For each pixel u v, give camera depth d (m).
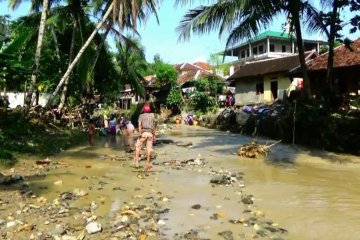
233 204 7.36
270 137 20.09
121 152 14.73
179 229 5.94
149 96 44.62
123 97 50.88
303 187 8.86
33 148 13.24
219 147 16.64
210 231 5.86
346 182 9.45
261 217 6.60
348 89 20.42
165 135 23.20
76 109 24.48
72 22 22.83
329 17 15.41
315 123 16.03
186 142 18.78
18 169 10.61
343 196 8.04
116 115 34.56
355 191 8.50
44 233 5.73
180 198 7.77
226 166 11.69
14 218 6.43
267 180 9.63
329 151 14.88
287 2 15.58
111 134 22.55
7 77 13.38
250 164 12.10
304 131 16.86
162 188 8.64
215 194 8.10
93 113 31.23
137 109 35.03
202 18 15.02
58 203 7.28
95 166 11.44
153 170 10.88
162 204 7.32
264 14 15.27
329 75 16.83
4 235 5.67
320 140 15.64
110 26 20.56
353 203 7.50
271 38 41.91
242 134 23.39
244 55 46.47
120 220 6.30
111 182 9.22
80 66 20.92
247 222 6.25
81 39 21.39
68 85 23.27
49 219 6.40
